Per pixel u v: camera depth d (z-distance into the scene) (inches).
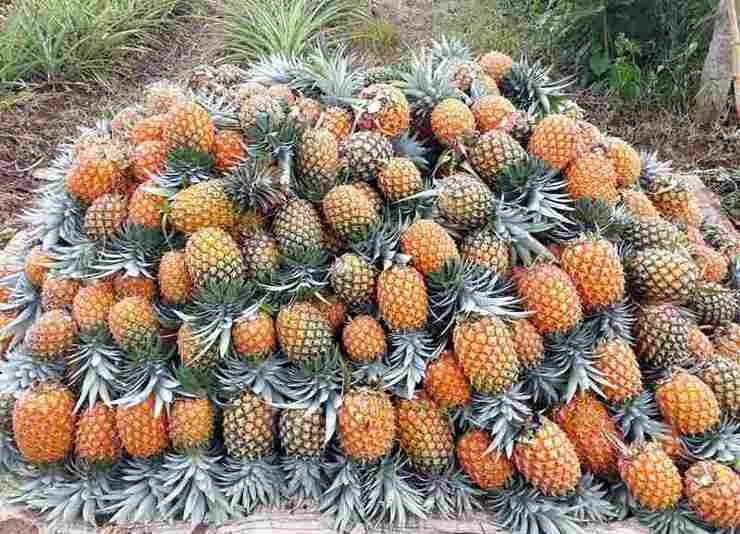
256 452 88.5
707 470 85.8
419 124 110.6
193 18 287.4
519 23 247.8
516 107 122.1
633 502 89.0
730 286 113.9
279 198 94.1
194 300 91.7
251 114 100.0
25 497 90.3
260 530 85.0
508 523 87.5
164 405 88.9
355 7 270.1
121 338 90.3
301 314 89.0
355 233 93.2
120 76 247.1
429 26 263.9
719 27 193.8
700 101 204.5
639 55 218.2
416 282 89.2
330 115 105.5
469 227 96.3
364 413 85.4
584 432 90.0
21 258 114.4
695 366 96.4
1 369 96.3
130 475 90.7
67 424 90.4
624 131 204.2
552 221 99.2
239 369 89.7
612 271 92.8
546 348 94.0
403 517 85.9
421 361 89.3
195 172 97.4
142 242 93.9
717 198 168.7
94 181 100.2
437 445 89.1
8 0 268.1
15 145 204.5
